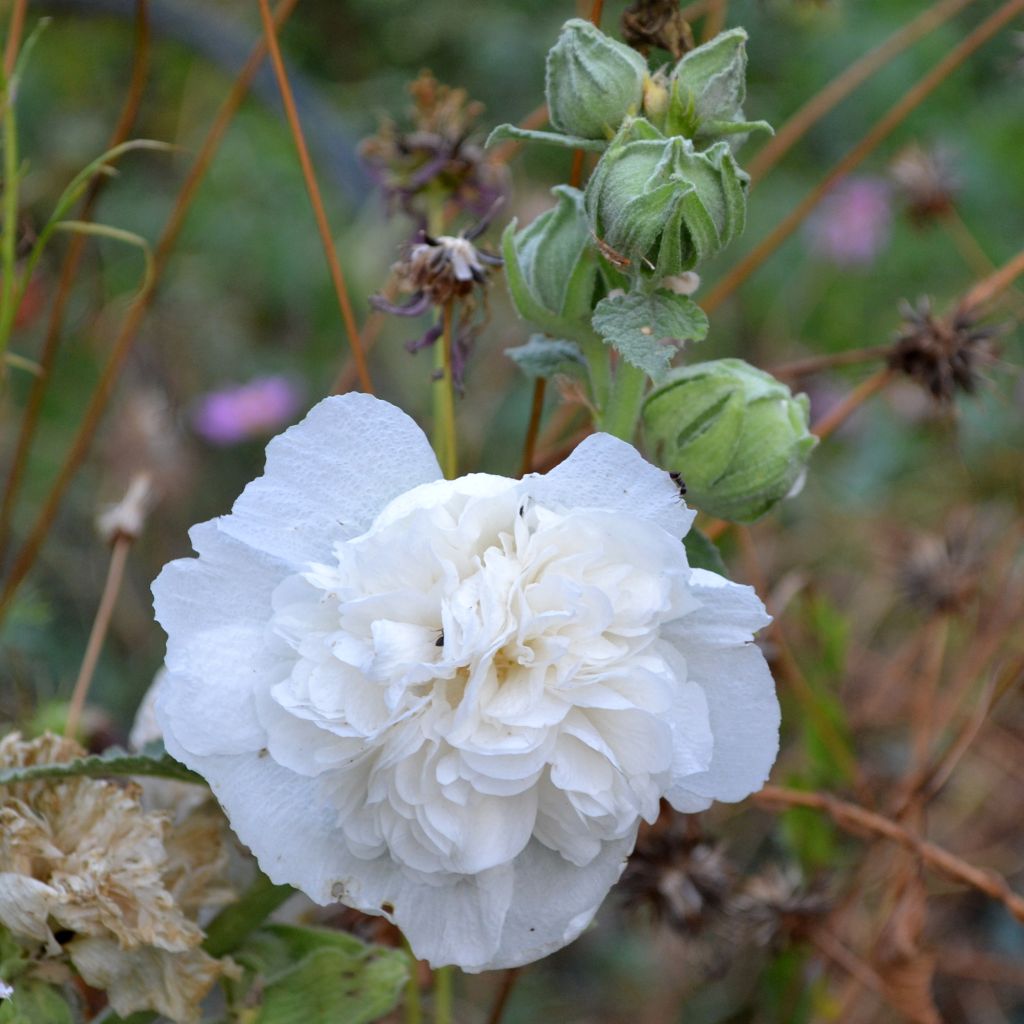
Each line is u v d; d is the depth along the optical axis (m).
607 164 0.39
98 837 0.42
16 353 0.81
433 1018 0.56
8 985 0.42
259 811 0.38
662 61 0.49
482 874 0.39
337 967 0.43
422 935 0.39
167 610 0.38
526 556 0.37
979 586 0.68
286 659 0.38
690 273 0.40
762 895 0.57
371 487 0.39
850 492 0.87
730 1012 0.67
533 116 0.63
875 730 0.73
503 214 0.75
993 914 0.71
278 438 0.38
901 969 0.57
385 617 0.37
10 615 0.57
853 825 0.57
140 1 0.56
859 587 0.82
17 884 0.41
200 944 0.43
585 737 0.38
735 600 0.38
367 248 0.79
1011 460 0.87
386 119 0.56
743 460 0.42
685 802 0.39
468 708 0.37
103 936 0.42
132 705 0.71
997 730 0.71
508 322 0.82
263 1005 0.43
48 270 0.76
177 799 0.44
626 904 0.54
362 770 0.38
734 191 0.39
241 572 0.38
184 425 0.83
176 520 0.78
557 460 0.53
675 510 0.38
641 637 0.38
